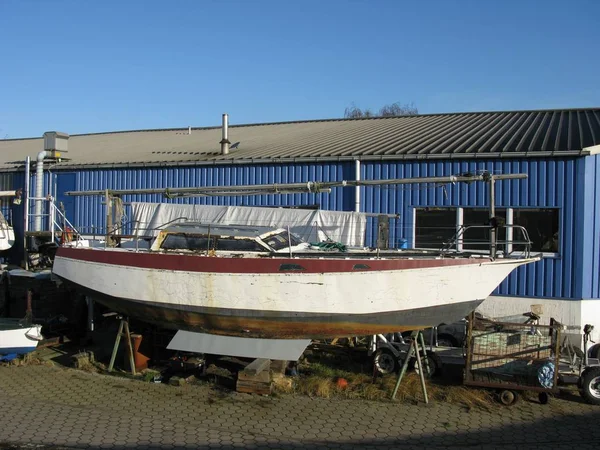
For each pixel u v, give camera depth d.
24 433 5.84
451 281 7.40
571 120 13.85
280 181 12.45
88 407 6.67
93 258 8.44
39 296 9.93
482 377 7.10
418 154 11.13
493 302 10.55
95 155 16.14
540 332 7.42
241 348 7.68
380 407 6.77
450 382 7.56
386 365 7.80
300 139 15.30
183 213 11.34
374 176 11.59
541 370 6.76
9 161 16.75
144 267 7.96
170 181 13.67
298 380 7.55
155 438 5.78
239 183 12.89
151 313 8.12
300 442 5.75
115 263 8.20
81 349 9.17
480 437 5.93
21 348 8.06
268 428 6.10
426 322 7.54
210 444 5.66
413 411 6.65
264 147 14.38
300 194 12.33
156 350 8.50
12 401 6.82
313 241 10.35
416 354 7.06
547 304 10.18
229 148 14.73
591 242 10.05
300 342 7.62
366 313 7.37
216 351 7.74
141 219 11.63
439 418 6.44
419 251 8.57
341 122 18.91
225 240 8.28
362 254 8.06
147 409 6.63
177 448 5.55
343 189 11.89
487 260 7.56
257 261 7.43
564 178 10.15
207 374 7.90
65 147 15.48
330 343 9.29
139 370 8.13
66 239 11.04
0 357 8.09
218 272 7.55
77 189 14.73
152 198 13.83
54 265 9.02
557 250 10.21
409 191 11.30
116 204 10.20
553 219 10.30
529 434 6.02
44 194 15.16
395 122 17.33
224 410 6.62
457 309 7.54
